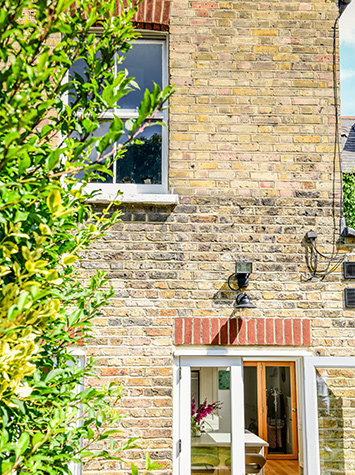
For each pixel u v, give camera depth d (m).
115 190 6.01
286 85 6.11
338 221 5.98
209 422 5.73
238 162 5.97
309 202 5.98
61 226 2.68
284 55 6.14
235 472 5.64
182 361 5.81
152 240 5.81
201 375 5.81
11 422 2.46
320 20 6.22
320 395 5.81
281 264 5.88
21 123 1.99
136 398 5.58
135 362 5.64
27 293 2.10
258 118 6.04
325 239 5.95
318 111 6.09
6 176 2.33
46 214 2.40
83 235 2.99
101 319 5.67
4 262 2.33
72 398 2.73
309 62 6.16
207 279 5.80
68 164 2.59
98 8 2.65
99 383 5.57
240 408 5.77
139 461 5.47
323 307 5.86
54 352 3.00
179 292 5.77
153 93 2.20
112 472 5.41
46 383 2.62
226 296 5.79
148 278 5.77
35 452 2.40
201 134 5.98
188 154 5.95
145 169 6.10
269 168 5.99
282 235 5.92
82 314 3.11
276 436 10.59
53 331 2.82
